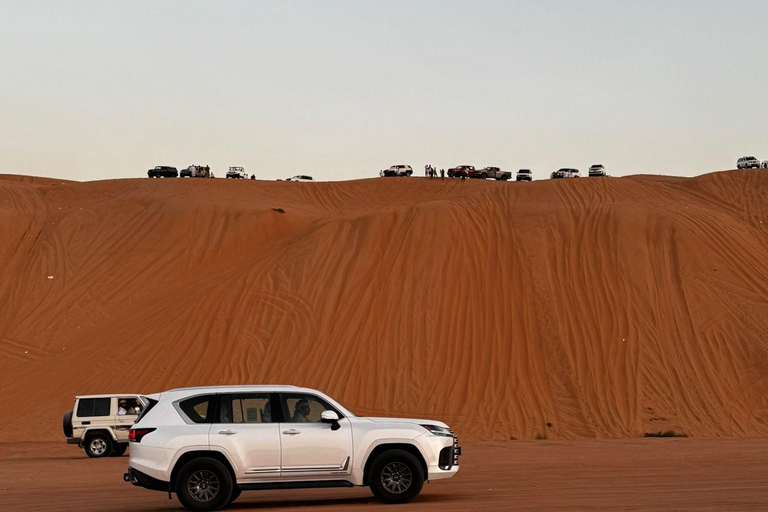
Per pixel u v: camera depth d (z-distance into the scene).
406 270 66.12
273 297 65.50
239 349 60.38
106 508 21.86
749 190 86.75
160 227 84.94
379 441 21.03
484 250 69.12
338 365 57.50
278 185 111.00
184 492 20.02
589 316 60.22
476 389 54.47
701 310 60.56
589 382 54.00
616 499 21.19
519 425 50.44
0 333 69.69
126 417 41.59
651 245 67.88
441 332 59.69
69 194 101.00
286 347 59.94
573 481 25.84
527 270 66.00
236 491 22.12
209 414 20.58
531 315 60.88
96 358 63.03
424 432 21.36
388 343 58.97
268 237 84.31
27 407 58.09
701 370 55.03
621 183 87.56
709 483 24.80
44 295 75.12
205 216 86.12
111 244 83.00
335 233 72.81
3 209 91.69
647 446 40.41
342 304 63.44
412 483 20.91
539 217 73.81
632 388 53.34
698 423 50.19
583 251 67.62
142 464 20.09
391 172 129.25
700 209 78.94
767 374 54.22
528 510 19.22
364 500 22.53
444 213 73.75
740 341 57.34
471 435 49.31
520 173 124.94
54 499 24.08
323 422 20.94
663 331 58.53
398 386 55.25
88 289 75.62
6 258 82.12
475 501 21.20
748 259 67.88
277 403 20.97
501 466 31.31
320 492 25.28
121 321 69.25
